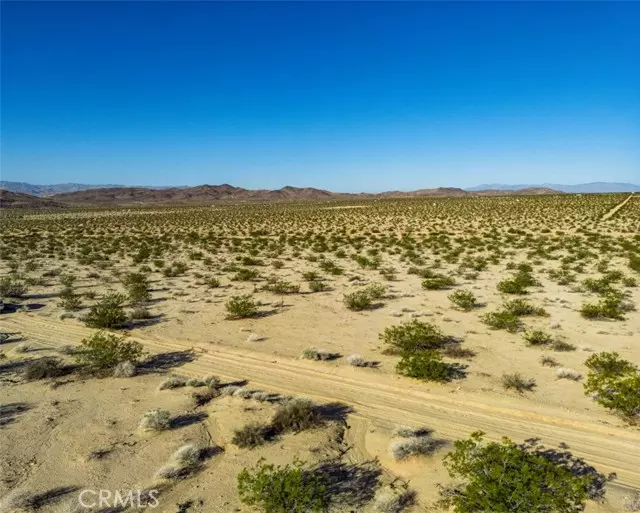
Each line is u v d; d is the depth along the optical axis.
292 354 12.03
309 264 30.23
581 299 18.19
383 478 6.48
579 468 6.66
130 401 9.21
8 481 6.52
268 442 7.46
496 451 6.18
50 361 10.86
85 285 23.70
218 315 16.61
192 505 5.93
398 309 17.05
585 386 8.86
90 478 6.57
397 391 9.55
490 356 11.56
